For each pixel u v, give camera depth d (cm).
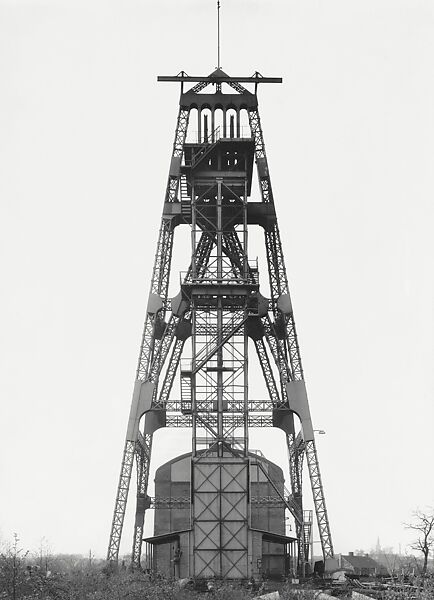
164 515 7588
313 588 5631
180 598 4675
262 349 7612
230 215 7244
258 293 6775
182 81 7312
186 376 6825
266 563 7131
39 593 4238
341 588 5466
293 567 7175
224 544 6212
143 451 7344
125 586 4691
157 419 7294
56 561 8556
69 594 4350
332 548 6731
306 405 6950
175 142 7362
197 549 6203
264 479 7812
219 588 4934
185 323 7319
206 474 6328
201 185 7000
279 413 7288
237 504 6284
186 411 6838
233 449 6438
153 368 7106
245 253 6856
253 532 6322
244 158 7094
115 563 6675
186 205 7281
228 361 6600
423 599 3903
